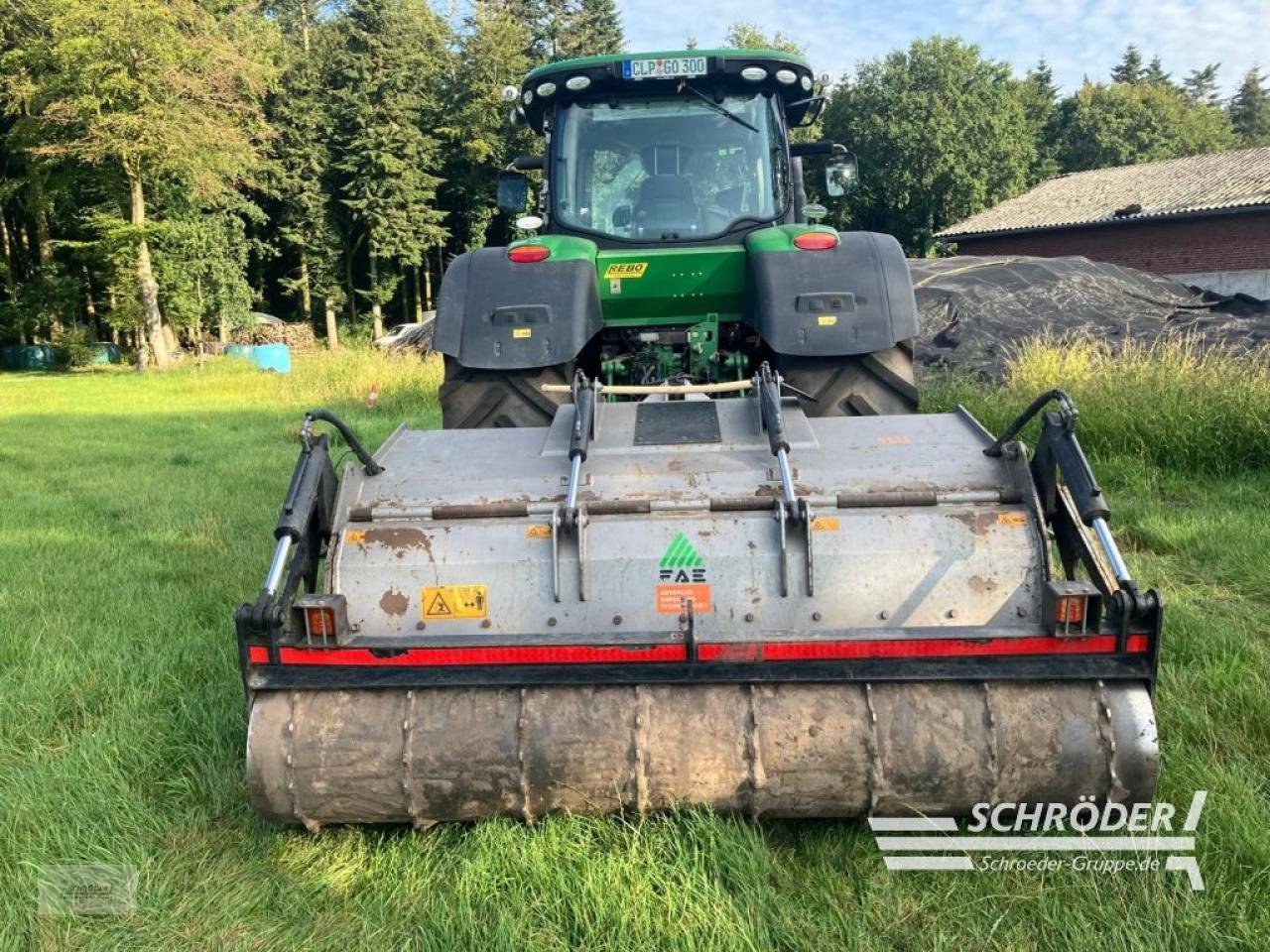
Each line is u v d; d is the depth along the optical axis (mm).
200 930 2408
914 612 2678
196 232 30703
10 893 2562
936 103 39781
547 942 2293
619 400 4398
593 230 4941
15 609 4684
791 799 2502
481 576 2748
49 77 25828
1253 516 5820
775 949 2260
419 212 38438
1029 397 8406
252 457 9367
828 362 4098
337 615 2566
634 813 2576
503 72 39438
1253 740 3055
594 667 2545
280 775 2525
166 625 4367
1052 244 29156
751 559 2707
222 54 26688
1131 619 2428
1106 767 2430
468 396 4188
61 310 31422
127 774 3092
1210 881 2400
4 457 9750
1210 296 14023
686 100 4910
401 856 2611
